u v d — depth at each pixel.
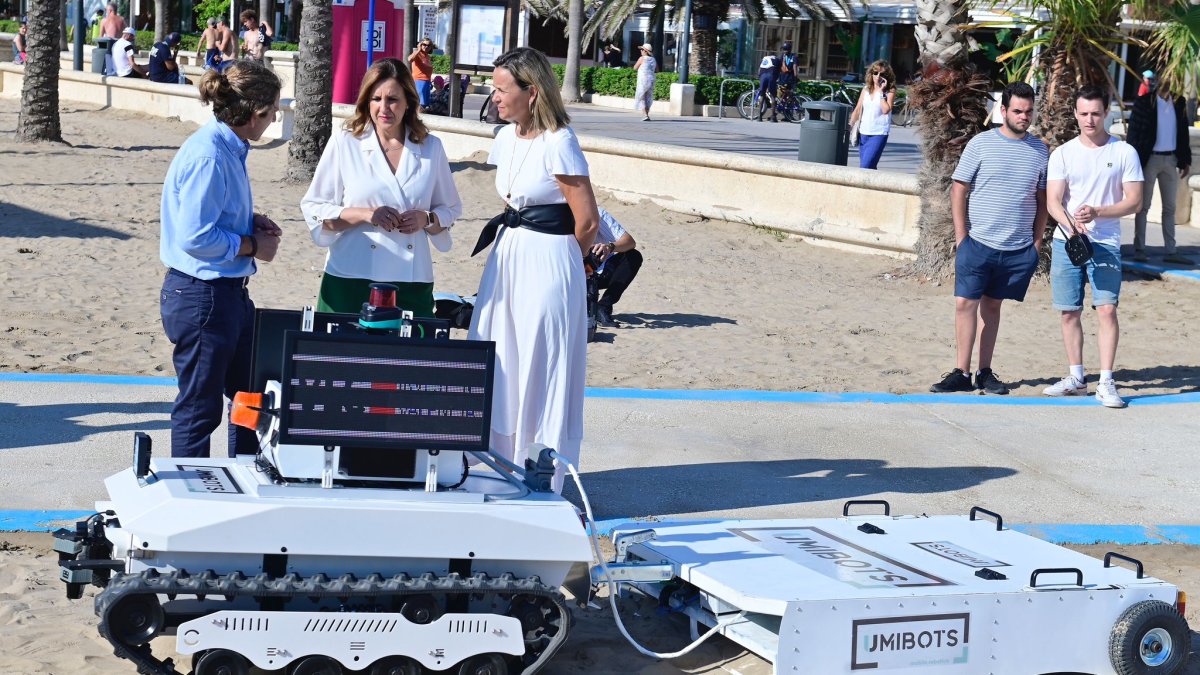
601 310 10.42
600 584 5.12
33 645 4.28
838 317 11.38
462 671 3.89
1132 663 4.24
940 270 12.97
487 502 4.01
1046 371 9.48
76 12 30.19
